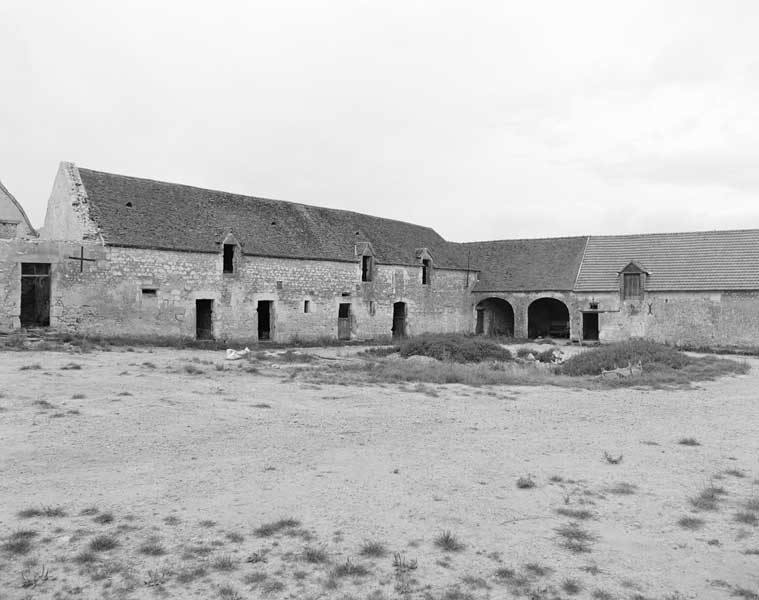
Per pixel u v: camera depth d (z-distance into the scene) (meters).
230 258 28.14
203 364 18.83
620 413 13.18
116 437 9.39
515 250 43.34
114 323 23.64
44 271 22.64
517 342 37.50
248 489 7.38
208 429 10.20
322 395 14.17
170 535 6.01
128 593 4.96
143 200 26.55
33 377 14.09
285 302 29.92
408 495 7.39
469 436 10.58
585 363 21.86
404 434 10.54
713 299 33.69
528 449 9.80
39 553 5.54
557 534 6.38
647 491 7.80
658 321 35.16
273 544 5.91
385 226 39.19
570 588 5.21
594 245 40.34
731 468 8.88
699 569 5.65
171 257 25.34
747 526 6.67
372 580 5.29
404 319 37.06
